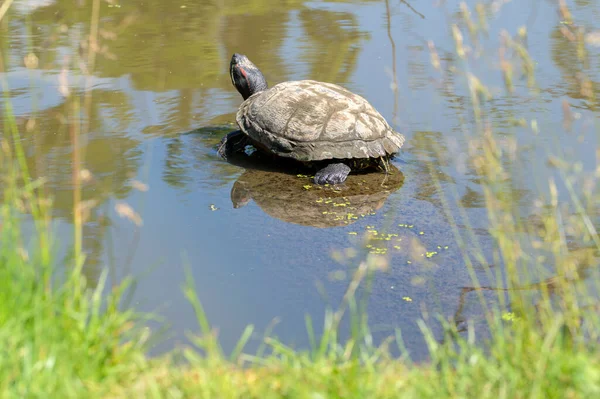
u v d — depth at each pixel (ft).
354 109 20.48
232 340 11.71
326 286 13.53
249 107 21.50
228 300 13.00
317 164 20.15
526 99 23.38
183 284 13.58
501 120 21.68
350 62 28.09
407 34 31.12
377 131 20.08
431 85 25.08
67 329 9.40
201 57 29.35
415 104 23.62
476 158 13.16
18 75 25.90
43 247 10.36
